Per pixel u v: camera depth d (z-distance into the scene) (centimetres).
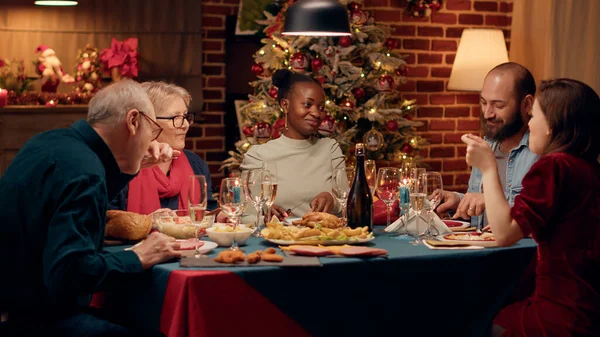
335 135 441
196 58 518
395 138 473
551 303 202
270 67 457
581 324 197
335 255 208
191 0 515
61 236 186
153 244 202
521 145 288
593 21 499
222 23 526
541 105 213
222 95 530
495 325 216
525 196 207
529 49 532
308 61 447
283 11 455
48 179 194
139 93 212
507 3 557
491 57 491
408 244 229
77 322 200
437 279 214
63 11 500
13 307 200
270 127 434
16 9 494
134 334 199
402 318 212
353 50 458
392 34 538
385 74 455
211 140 531
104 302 227
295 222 243
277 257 200
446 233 241
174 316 187
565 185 203
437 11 545
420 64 545
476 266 218
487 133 294
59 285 185
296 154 331
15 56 496
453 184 560
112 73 497
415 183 237
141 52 512
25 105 482
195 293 186
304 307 199
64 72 504
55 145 200
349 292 204
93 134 207
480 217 285
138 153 213
